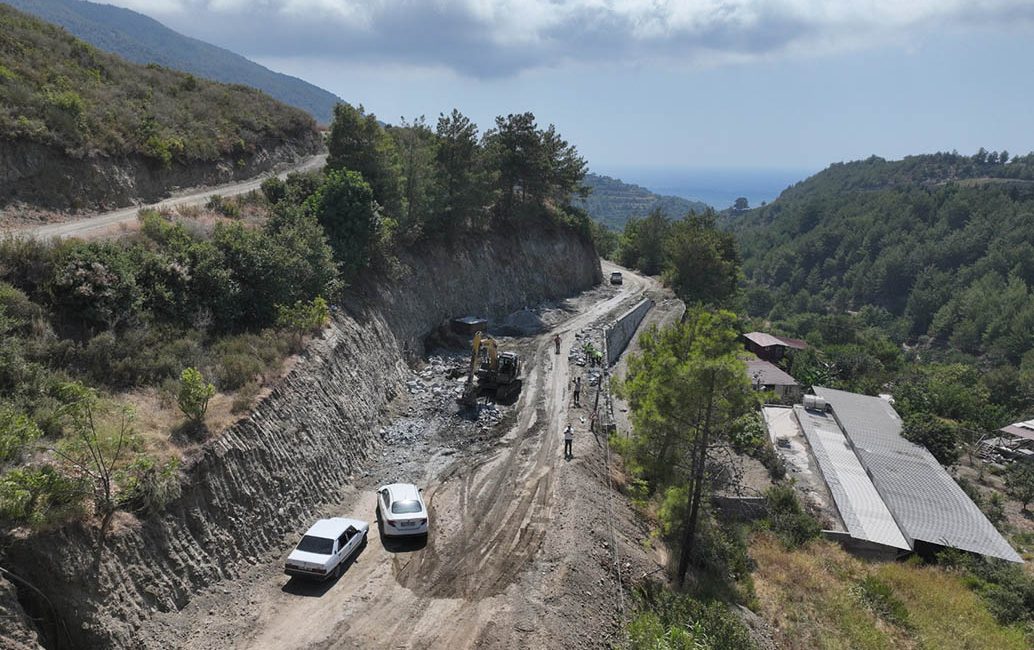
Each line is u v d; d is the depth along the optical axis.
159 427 19.19
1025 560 35.34
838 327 122.94
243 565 18.70
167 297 24.31
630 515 25.83
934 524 34.34
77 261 22.20
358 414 29.31
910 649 23.41
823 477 39.88
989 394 80.31
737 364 20.16
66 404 17.78
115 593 14.61
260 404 22.41
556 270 66.81
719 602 20.89
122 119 39.91
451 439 30.67
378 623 17.34
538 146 61.25
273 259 28.80
